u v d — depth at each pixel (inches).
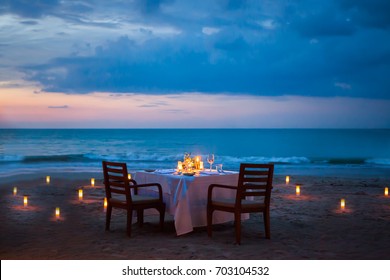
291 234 283.9
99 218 333.7
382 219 332.2
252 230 295.4
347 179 601.6
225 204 263.6
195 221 277.9
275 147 2033.7
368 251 245.6
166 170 314.0
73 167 807.7
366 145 2217.0
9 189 488.4
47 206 383.6
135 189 309.4
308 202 408.8
